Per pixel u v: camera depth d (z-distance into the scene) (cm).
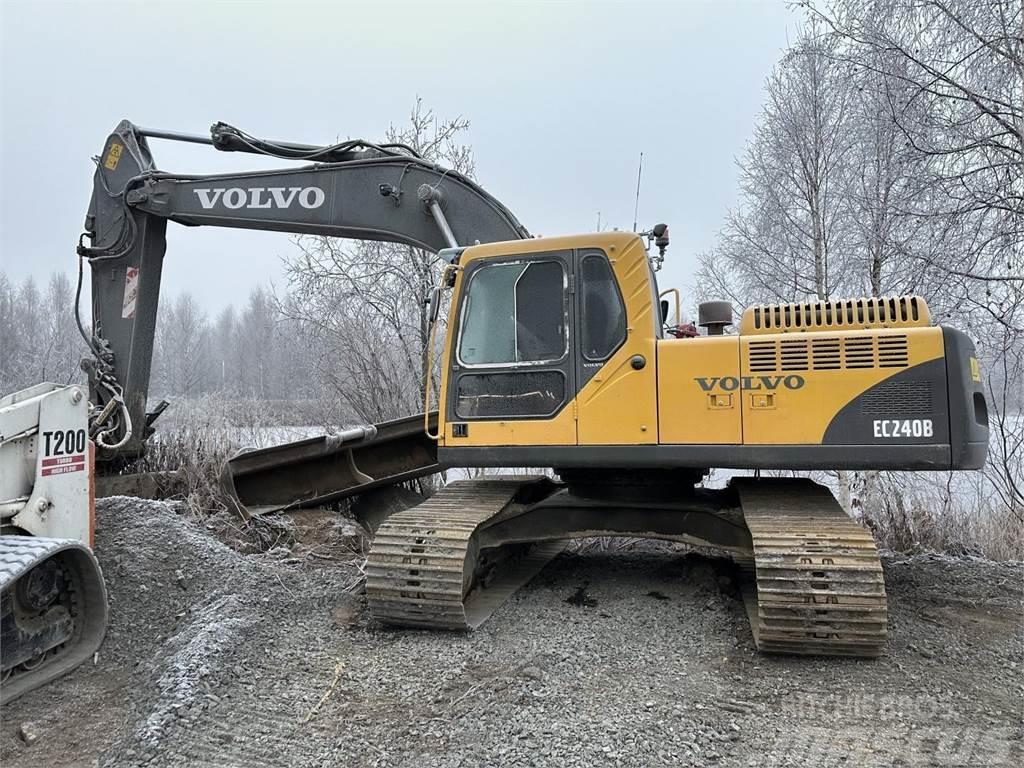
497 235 648
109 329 755
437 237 664
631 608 522
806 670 416
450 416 529
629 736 336
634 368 493
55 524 458
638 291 499
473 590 544
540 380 511
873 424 454
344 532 734
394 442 870
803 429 464
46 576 420
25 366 2080
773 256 1139
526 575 613
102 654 446
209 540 615
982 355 942
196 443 954
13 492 434
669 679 401
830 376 462
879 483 859
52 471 457
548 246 518
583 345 504
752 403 472
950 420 443
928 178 898
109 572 534
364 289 1246
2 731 359
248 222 715
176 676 390
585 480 569
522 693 382
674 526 546
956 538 781
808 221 1127
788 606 415
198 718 359
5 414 427
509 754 322
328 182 694
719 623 489
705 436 478
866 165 998
